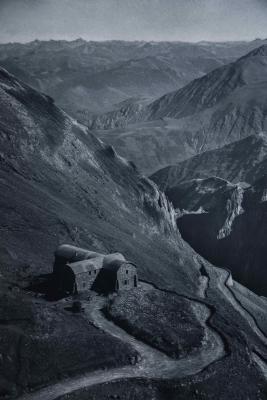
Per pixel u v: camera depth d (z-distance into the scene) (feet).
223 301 408.67
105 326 229.66
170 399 188.96
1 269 265.54
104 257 271.49
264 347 317.42
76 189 456.86
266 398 213.25
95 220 430.20
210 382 201.77
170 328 239.09
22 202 367.04
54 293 253.44
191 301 294.25
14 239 315.58
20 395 172.65
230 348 234.79
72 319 225.76
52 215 374.43
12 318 207.00
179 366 209.36
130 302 254.47
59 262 270.87
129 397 182.80
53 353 194.59
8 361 183.11
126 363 203.31
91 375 191.62
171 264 452.76
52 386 180.75
